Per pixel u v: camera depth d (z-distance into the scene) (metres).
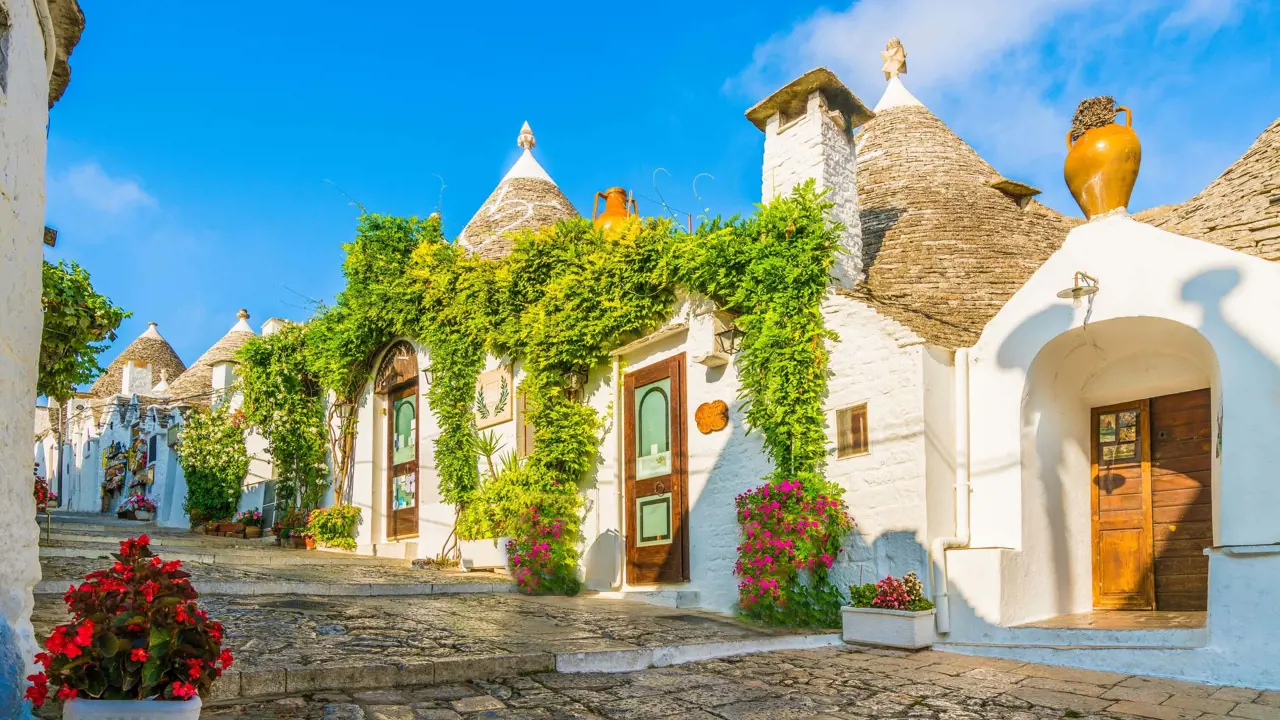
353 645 6.82
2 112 4.64
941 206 12.20
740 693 6.26
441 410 14.31
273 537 17.52
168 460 22.98
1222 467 7.01
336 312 17.23
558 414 11.94
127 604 4.11
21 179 4.94
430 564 13.45
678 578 10.57
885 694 6.33
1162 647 6.96
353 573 11.90
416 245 16.48
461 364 14.30
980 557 8.06
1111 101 8.55
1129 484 8.86
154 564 4.30
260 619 7.70
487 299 13.86
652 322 11.36
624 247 11.52
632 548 11.29
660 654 7.18
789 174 10.80
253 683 5.50
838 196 10.54
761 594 8.90
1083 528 8.93
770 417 9.51
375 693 5.73
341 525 16.25
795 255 9.62
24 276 4.98
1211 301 7.30
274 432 17.98
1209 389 8.36
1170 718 5.75
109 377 37.38
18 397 4.86
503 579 11.91
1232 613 6.69
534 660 6.64
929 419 8.52
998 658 7.61
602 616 9.15
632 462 11.49
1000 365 8.60
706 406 10.41
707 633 8.21
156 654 4.07
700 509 10.42
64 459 35.81
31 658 4.64
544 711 5.59
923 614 7.99
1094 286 7.97
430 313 14.93
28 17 5.04
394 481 16.05
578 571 11.77
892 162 13.38
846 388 9.19
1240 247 8.23
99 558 10.75
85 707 3.93
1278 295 6.94
